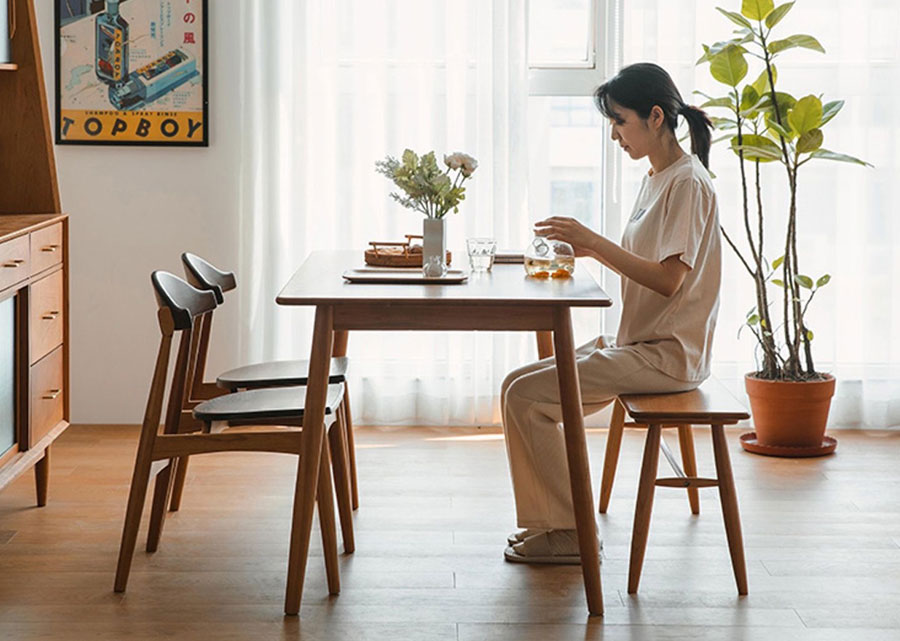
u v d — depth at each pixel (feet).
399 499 12.71
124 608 9.62
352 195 15.58
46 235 12.05
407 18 15.37
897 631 9.26
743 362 15.92
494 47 15.38
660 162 10.75
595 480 13.53
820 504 12.60
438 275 10.50
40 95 12.79
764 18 14.19
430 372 16.01
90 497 12.62
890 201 15.49
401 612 9.59
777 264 14.61
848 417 16.01
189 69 15.44
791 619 9.49
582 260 16.40
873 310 15.67
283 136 15.51
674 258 10.08
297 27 15.25
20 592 9.94
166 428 11.02
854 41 15.42
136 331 15.92
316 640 9.02
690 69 15.40
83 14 15.33
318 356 9.53
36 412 11.82
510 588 10.11
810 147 13.97
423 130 15.58
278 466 13.88
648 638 9.10
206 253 15.81
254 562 10.71
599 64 15.84
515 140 15.56
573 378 9.61
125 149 15.65
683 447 12.00
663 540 11.39
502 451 14.75
